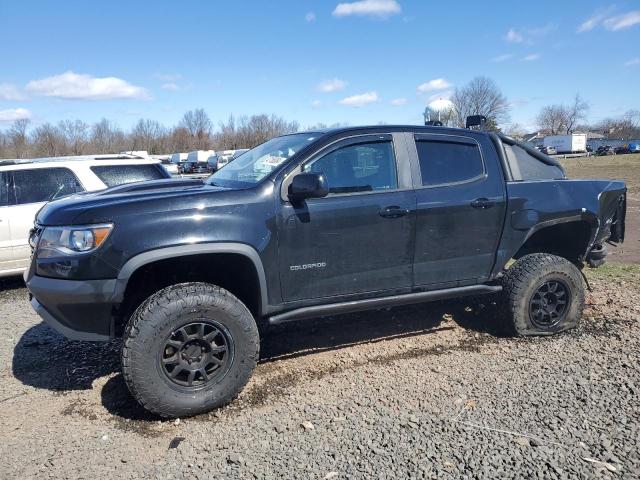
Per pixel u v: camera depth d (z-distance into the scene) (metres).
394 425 3.32
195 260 3.72
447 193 4.32
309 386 3.90
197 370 3.50
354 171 4.07
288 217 3.77
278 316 3.84
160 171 8.05
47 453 3.11
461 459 2.95
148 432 3.34
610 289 6.17
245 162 4.55
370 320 5.28
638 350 4.39
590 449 3.01
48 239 3.51
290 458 2.99
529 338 4.75
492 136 4.70
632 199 16.97
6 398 3.84
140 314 3.38
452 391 3.76
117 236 3.38
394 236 4.13
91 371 4.28
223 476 2.85
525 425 3.28
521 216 4.61
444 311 5.48
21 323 5.61
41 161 7.55
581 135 80.31
